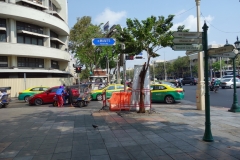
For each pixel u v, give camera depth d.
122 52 9.98
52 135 7.11
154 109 12.09
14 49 25.84
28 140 6.61
